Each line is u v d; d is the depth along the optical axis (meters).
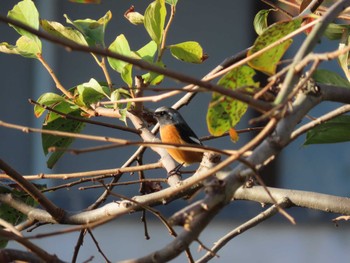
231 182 4.72
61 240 19.02
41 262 5.61
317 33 4.89
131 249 19.09
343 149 21.00
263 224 19.36
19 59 21.56
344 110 5.74
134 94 7.25
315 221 19.23
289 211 19.33
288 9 9.84
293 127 4.87
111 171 6.96
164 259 4.75
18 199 7.20
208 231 19.28
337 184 21.12
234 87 5.41
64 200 19.56
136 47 20.88
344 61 6.77
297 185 21.11
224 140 20.06
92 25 7.30
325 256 19.12
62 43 4.35
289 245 19.12
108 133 20.88
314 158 21.12
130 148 21.03
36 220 7.06
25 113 21.69
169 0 7.02
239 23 21.11
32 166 21.53
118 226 19.23
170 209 19.16
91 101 7.43
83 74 21.25
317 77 6.36
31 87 21.53
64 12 20.94
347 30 6.98
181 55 7.10
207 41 21.14
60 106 7.82
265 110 4.73
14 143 21.56
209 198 4.68
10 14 7.00
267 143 4.82
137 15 7.77
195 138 10.48
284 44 5.49
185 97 8.38
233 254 19.23
